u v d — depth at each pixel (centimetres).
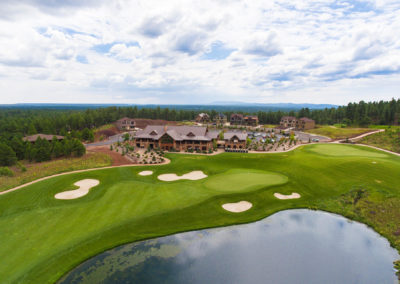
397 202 3675
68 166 5562
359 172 4919
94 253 2498
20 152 6600
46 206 3444
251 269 2328
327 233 3048
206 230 3042
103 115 14638
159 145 8250
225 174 5059
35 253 2425
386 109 14400
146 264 2377
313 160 6034
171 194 3916
